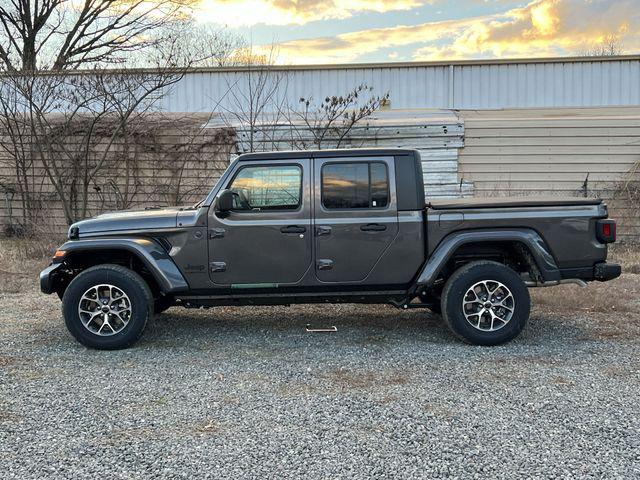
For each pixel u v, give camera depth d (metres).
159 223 5.61
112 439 3.62
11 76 12.23
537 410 4.02
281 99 14.53
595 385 4.51
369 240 5.57
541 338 5.88
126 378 4.76
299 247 5.57
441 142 12.17
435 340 5.86
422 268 5.59
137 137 12.75
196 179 12.75
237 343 5.81
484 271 5.53
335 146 12.35
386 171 5.60
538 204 5.55
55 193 13.02
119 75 12.65
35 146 12.88
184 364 5.14
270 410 4.07
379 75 14.49
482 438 3.59
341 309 7.36
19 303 7.69
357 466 3.25
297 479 3.11
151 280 6.05
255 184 5.65
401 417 3.92
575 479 3.09
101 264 5.76
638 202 11.78
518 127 12.09
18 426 3.81
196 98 14.55
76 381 4.69
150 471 3.21
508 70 14.31
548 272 5.50
